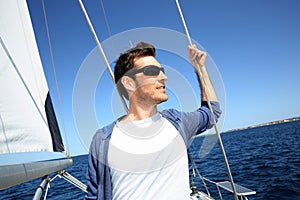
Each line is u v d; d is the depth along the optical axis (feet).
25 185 62.90
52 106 9.47
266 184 29.89
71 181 10.27
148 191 3.10
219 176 35.60
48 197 37.22
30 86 7.37
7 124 5.61
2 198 42.29
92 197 3.16
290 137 102.78
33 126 6.84
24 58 7.36
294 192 25.14
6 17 6.79
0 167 3.51
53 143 8.65
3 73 5.98
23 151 6.02
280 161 45.85
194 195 12.15
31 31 8.54
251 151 71.77
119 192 3.12
